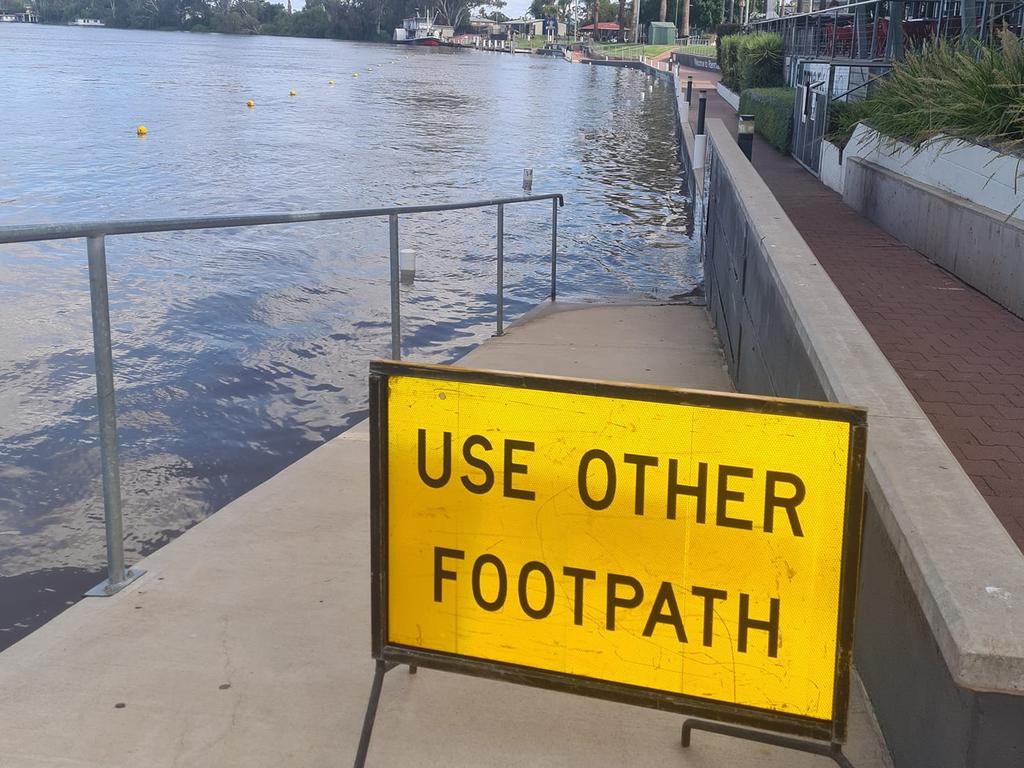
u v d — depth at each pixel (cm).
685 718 308
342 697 316
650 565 245
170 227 402
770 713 242
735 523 238
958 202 801
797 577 236
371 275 1268
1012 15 1271
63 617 362
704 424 236
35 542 497
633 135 3866
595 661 254
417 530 261
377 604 266
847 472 228
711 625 243
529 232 1675
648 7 15300
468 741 296
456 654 264
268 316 1020
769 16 4241
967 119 848
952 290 740
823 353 388
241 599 378
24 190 2150
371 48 17175
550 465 248
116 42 15425
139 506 544
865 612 312
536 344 868
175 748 291
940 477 285
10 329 918
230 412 711
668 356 828
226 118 4250
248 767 283
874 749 288
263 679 325
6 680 321
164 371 805
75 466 599
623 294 1227
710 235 1088
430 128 3994
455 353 920
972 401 486
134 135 3419
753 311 626
